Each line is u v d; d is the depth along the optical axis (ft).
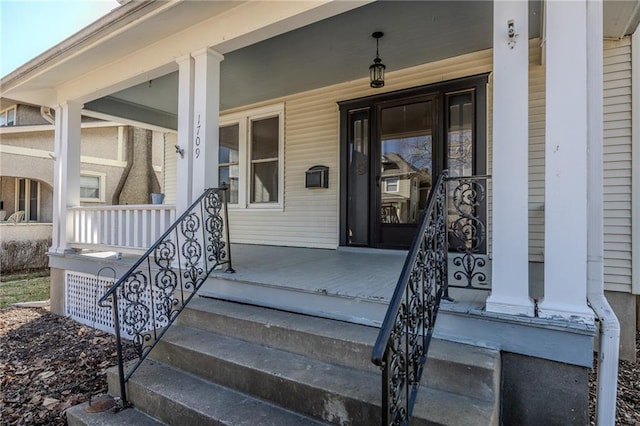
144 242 13.12
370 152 16.06
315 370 7.07
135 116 21.12
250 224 20.22
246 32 10.49
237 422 6.34
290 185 18.78
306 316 8.86
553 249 6.33
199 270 10.67
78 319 16.22
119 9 10.94
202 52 11.44
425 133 14.82
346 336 7.39
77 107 16.88
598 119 6.79
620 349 11.25
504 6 6.74
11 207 41.09
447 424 5.41
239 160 20.68
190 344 8.46
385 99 15.61
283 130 18.98
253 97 19.06
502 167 6.72
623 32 10.75
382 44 13.12
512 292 6.66
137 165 41.47
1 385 10.25
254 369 7.16
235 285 10.33
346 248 16.57
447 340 7.18
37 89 17.20
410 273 5.39
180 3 10.34
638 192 11.02
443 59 14.39
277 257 14.38
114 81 14.19
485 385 6.08
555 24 6.31
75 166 16.90
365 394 6.15
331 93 17.39
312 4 9.36
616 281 11.30
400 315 5.17
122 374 7.94
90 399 8.15
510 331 6.66
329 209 17.51
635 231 11.07
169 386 7.64
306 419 6.47
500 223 6.73
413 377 5.71
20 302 20.53
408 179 15.20
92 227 15.61
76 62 14.23
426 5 10.59
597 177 6.77
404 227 15.25
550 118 6.33
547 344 6.35
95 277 15.17
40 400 9.37
